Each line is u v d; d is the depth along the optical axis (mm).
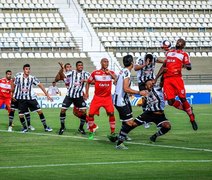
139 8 88812
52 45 79875
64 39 81125
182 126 40562
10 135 34906
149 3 89875
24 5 84750
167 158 25203
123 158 25266
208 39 87375
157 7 89688
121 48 82938
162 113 29531
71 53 79062
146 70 34938
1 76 74250
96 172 21719
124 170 22156
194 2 91875
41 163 23922
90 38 82938
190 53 84375
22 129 38594
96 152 27219
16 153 26969
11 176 20766
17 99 37188
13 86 38156
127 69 28594
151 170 22125
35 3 85500
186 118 47531
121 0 89125
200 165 23266
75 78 35156
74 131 37281
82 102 35375
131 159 24953
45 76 74750
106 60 32250
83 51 79750
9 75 44719
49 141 31688
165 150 27891
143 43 83688
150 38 85312
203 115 50969
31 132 36781
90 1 88188
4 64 75312
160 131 30578
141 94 28234
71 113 53688
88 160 24719
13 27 81375
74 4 87625
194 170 22062
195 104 68188
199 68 80812
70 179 20188
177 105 33156
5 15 82688
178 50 33281
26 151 27656
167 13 90125
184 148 28656
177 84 33094
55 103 64188
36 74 74625
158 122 29812
